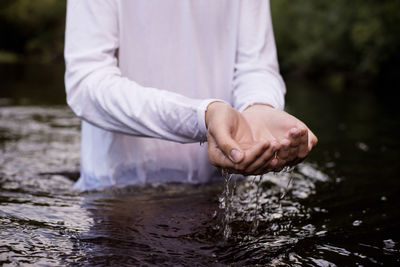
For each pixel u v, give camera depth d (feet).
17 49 73.61
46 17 72.69
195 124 3.11
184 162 4.64
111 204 3.96
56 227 3.31
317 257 2.93
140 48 4.32
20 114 11.48
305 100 19.81
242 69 4.37
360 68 35.29
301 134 2.67
